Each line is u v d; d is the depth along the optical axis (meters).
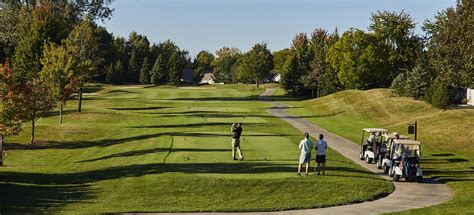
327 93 96.75
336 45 89.19
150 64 144.00
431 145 38.62
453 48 54.94
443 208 19.91
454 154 34.84
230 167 25.83
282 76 104.12
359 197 21.58
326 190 22.23
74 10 68.56
